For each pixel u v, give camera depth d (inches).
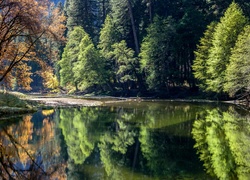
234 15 1385.3
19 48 918.4
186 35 1871.3
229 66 1196.5
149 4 2207.2
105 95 2155.5
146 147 500.7
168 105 1304.1
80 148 492.4
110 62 2265.0
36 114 935.7
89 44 2209.6
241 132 623.2
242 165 391.5
